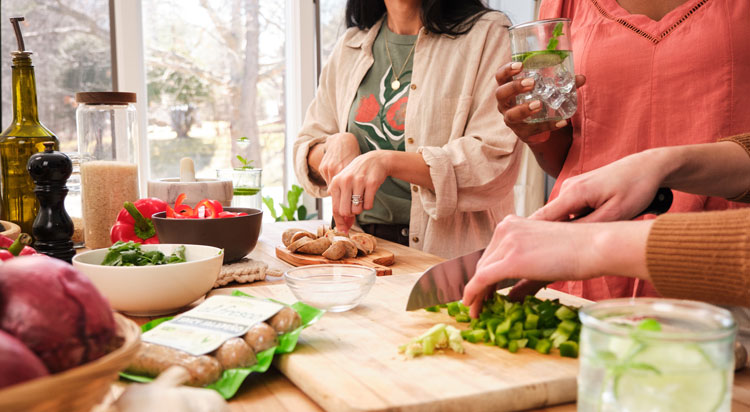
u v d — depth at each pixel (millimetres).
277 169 3852
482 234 1896
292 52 3738
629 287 1360
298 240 1533
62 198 1348
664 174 869
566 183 897
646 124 1296
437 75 1853
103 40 3434
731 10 1196
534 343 875
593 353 533
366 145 1995
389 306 1096
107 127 1651
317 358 832
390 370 791
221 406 550
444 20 1841
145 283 1013
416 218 1882
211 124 3686
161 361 751
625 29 1319
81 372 440
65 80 3402
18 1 3275
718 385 501
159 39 3529
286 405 757
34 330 471
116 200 1587
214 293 1217
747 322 1023
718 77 1202
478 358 838
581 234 772
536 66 1109
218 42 3637
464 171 1695
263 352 821
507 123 1223
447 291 1025
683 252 695
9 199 1660
